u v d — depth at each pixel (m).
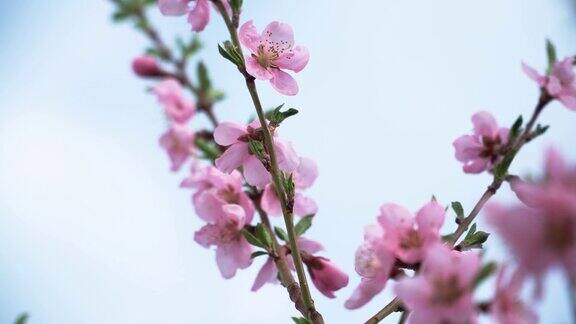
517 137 0.58
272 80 0.60
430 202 0.51
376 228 0.51
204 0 0.61
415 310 0.47
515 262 0.44
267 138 0.57
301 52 0.60
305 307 0.56
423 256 0.50
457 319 0.46
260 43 0.60
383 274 0.51
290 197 0.57
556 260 0.43
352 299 0.52
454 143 0.63
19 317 0.59
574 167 0.43
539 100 0.57
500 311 0.46
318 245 0.61
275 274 0.62
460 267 0.47
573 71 0.58
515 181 0.56
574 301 0.43
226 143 0.60
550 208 0.43
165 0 0.61
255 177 0.61
